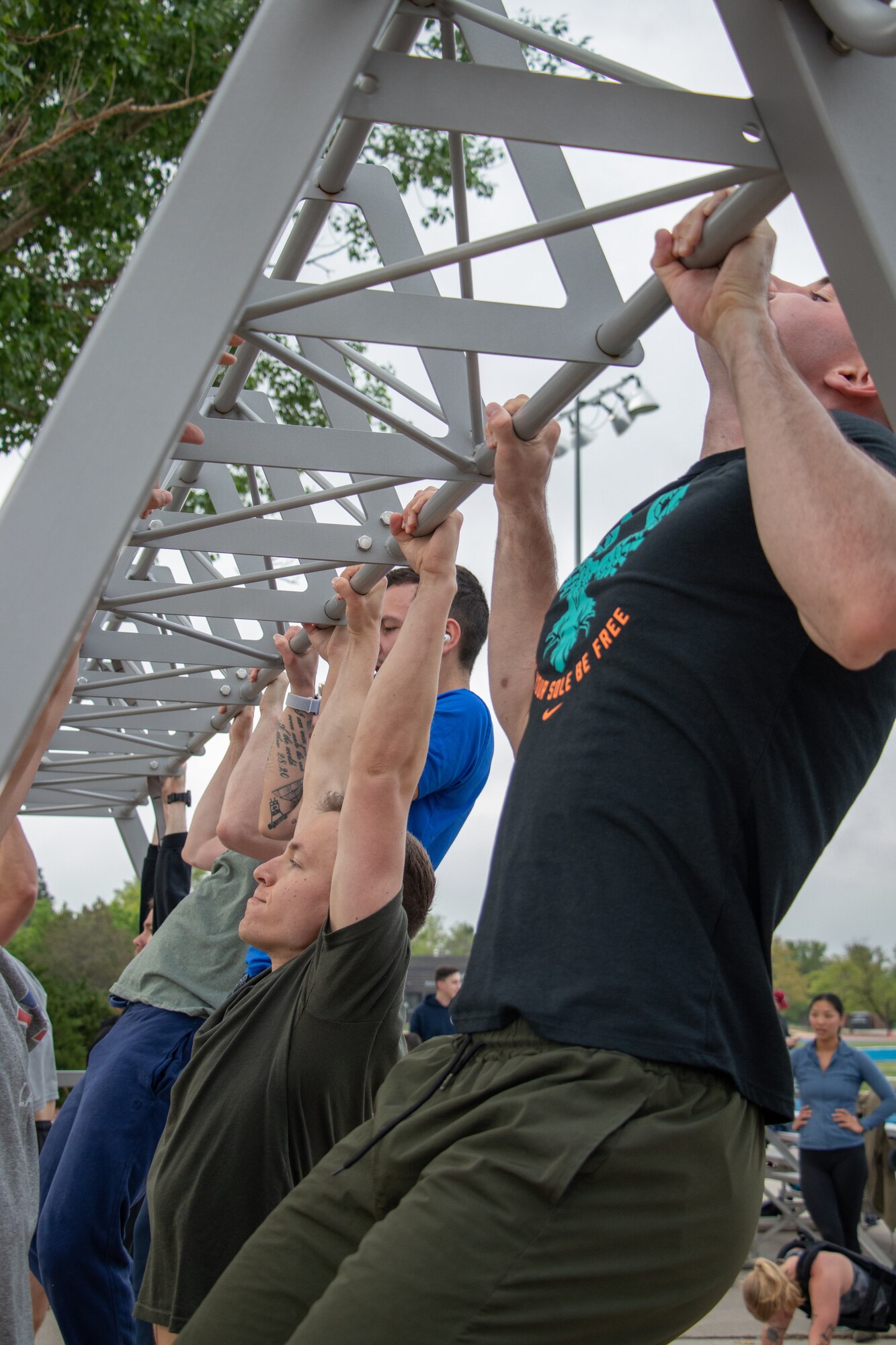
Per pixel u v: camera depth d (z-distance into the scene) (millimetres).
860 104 999
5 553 950
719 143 1117
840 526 971
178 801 5082
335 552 2637
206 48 10602
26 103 9641
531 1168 1075
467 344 1622
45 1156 3600
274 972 2291
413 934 2381
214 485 3275
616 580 1309
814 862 1287
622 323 1579
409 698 2039
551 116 1160
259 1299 1327
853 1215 6457
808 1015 6836
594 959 1144
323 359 2799
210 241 1021
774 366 1080
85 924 32812
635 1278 1074
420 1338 1052
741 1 1032
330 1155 1404
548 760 1279
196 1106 2154
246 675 4125
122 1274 3176
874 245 965
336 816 2439
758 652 1205
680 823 1171
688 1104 1100
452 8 1630
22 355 9844
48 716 1930
